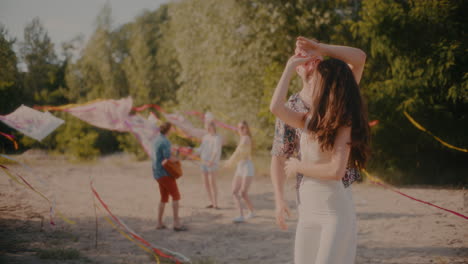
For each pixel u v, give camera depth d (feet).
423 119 31.37
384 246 15.10
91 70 79.30
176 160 18.25
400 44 31.35
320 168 5.81
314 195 6.06
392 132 32.17
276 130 6.93
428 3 30.30
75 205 23.79
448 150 32.17
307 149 6.19
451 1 30.22
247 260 13.76
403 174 32.86
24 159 50.31
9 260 12.47
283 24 37.65
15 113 14.64
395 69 32.09
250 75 42.01
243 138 20.18
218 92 47.14
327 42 38.19
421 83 30.86
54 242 15.40
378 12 31.12
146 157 54.70
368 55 35.68
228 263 13.37
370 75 35.68
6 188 28.94
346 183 6.34
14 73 53.21
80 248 14.85
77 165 48.34
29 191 28.07
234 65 41.98
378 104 32.07
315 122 5.90
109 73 77.97
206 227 18.89
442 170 33.88
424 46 31.04
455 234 16.74
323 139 5.78
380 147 32.81
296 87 35.17
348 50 6.57
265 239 16.65
